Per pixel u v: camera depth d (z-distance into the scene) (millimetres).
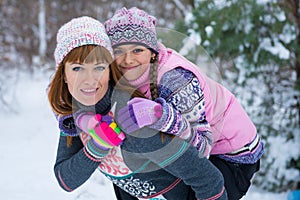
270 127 4613
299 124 4676
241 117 1987
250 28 4469
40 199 4305
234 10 4473
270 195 4496
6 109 9234
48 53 12016
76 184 1888
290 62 4609
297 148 4586
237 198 2027
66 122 1892
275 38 4523
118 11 1833
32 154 6266
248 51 4527
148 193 1934
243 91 4602
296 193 2930
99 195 4371
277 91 4668
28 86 10625
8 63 11070
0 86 9391
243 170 2037
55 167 1960
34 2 12320
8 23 11898
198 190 1795
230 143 1969
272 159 4586
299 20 4633
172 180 1901
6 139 7082
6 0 12016
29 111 9117
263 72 4590
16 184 4805
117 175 1902
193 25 4527
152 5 10359
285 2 4609
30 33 12102
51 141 7078
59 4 12453
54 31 12273
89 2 11812
